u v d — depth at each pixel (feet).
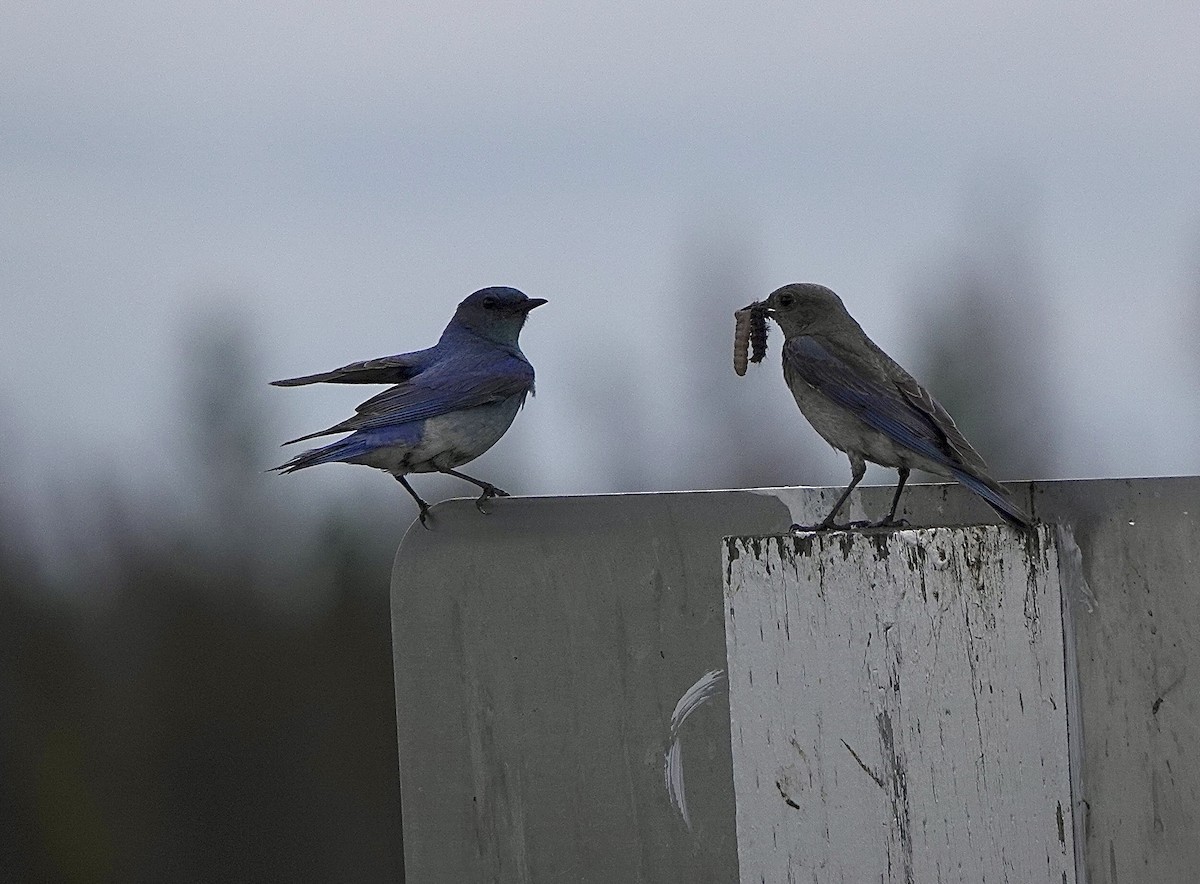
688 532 35.12
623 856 34.76
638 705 34.81
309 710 102.83
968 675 34.91
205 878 101.35
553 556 35.22
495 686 35.35
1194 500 37.01
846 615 34.17
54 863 101.81
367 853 100.63
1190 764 36.68
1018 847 34.99
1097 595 36.32
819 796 33.96
